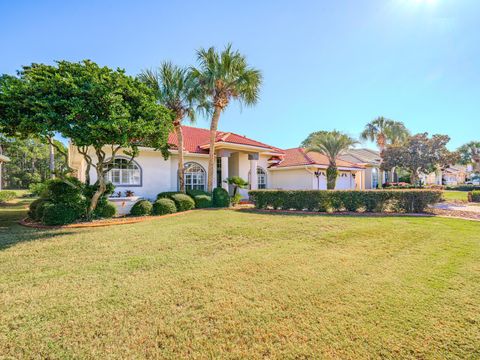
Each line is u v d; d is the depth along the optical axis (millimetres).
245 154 22203
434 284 4473
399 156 25984
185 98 15617
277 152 22406
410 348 2863
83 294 4148
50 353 2791
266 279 4746
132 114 9797
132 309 3680
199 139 21797
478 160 45375
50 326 3271
